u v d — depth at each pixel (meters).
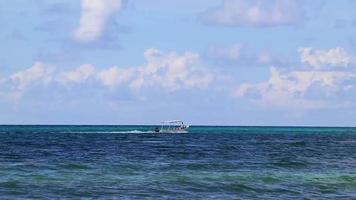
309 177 45.94
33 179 41.09
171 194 36.56
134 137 138.25
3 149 76.38
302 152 79.31
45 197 34.31
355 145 107.56
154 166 51.69
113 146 89.62
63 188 37.53
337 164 58.50
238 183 41.47
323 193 38.41
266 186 40.91
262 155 70.56
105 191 36.69
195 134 175.00
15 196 34.56
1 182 39.25
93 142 104.75
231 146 93.06
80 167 49.50
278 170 51.00
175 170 48.88
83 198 34.16
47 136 139.12
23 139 116.25
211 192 37.91
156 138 131.75
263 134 192.25
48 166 49.66
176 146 91.44
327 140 135.75
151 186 39.28
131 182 40.81
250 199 35.53
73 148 82.00
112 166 50.84
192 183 41.03
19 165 50.53
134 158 62.19
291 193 38.12
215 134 179.25
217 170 49.78
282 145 100.38
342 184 42.47
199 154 70.56
